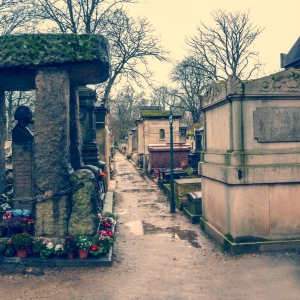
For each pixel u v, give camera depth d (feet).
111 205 42.06
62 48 20.39
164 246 25.67
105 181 53.67
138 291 17.29
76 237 20.70
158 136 100.63
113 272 19.80
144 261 22.02
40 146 20.81
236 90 22.72
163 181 59.67
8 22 60.80
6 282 18.04
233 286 17.81
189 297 16.61
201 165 30.30
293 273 19.34
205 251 24.07
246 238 23.00
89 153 44.06
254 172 22.76
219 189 25.88
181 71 126.52
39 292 16.97
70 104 26.48
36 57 20.33
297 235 23.41
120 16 75.20
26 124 27.63
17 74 22.21
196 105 130.82
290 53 36.83
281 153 23.24
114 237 23.50
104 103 57.77
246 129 23.17
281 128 23.40
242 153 22.93
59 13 68.28
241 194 22.98
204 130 30.32
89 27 71.87
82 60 20.44
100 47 20.70
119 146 247.09
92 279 18.67
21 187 26.25
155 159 78.69
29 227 21.31
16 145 26.30
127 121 233.55
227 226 24.06
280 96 23.18
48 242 20.54
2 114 25.02
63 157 20.95
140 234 29.63
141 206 44.73
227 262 21.48
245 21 98.84
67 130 21.26
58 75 20.81
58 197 20.86
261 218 23.11
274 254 22.44
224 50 100.63
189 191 41.06
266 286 17.70
